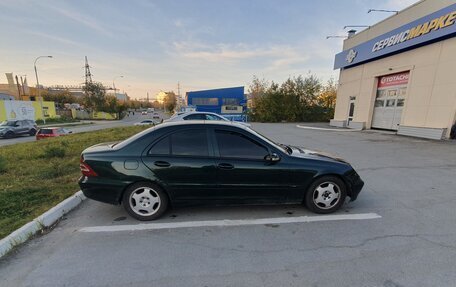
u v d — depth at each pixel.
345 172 3.76
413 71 12.59
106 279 2.34
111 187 3.48
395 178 5.52
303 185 3.71
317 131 16.52
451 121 10.80
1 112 31.73
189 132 3.61
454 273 2.41
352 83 18.12
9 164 6.53
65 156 7.75
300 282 2.30
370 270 2.46
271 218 3.63
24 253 2.76
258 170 3.56
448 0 10.63
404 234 3.15
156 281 2.32
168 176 3.49
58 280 2.32
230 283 2.29
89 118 58.81
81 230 3.29
